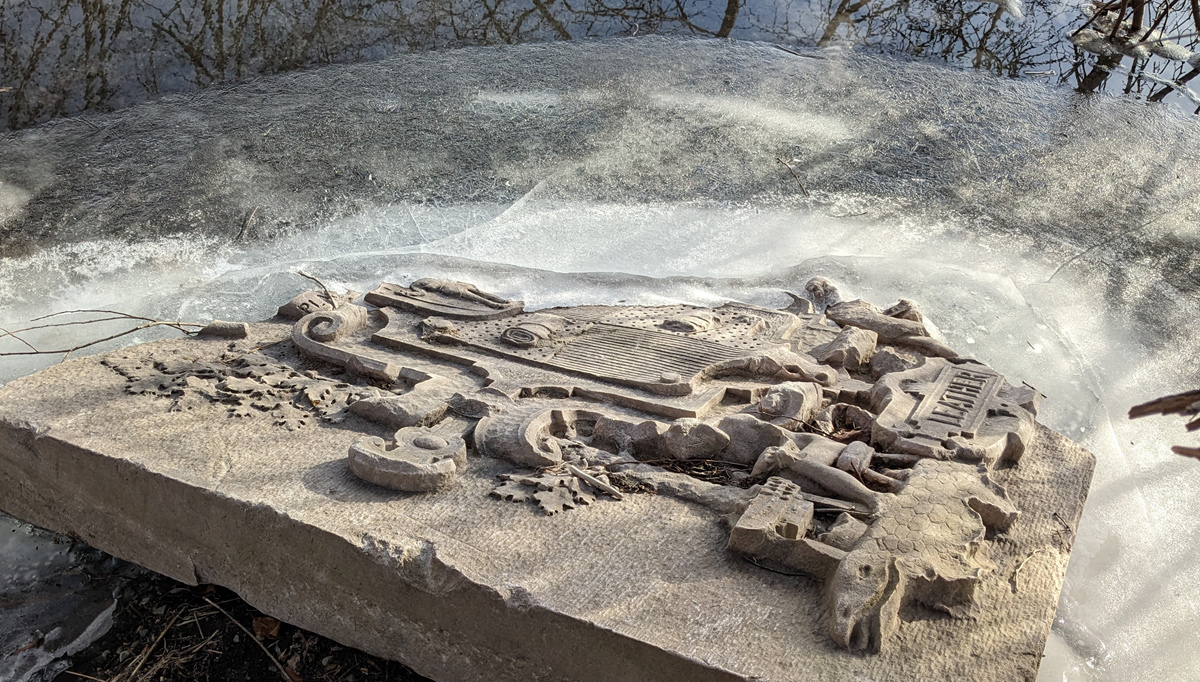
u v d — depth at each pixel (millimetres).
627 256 5980
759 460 3717
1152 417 4930
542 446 3773
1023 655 2863
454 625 3230
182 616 3754
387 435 3986
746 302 5551
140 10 8430
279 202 6430
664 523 3418
